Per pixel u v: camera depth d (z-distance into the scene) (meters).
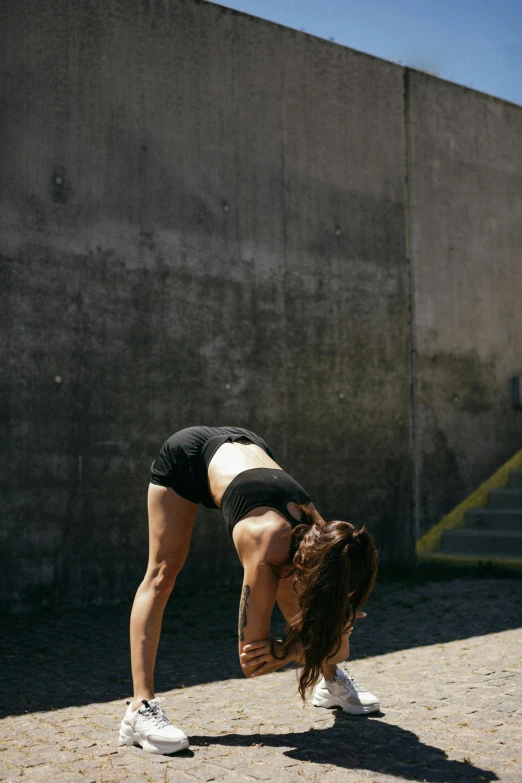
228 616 5.54
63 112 6.02
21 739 2.99
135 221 6.31
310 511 2.76
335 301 7.43
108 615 5.58
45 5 5.98
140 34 6.43
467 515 8.16
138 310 6.28
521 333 9.02
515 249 9.07
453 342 8.32
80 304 6.01
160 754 2.80
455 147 8.55
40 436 5.78
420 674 3.94
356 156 7.70
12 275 5.73
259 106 7.07
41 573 5.72
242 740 2.96
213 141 6.77
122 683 3.87
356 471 7.43
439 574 7.25
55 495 5.81
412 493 7.82
